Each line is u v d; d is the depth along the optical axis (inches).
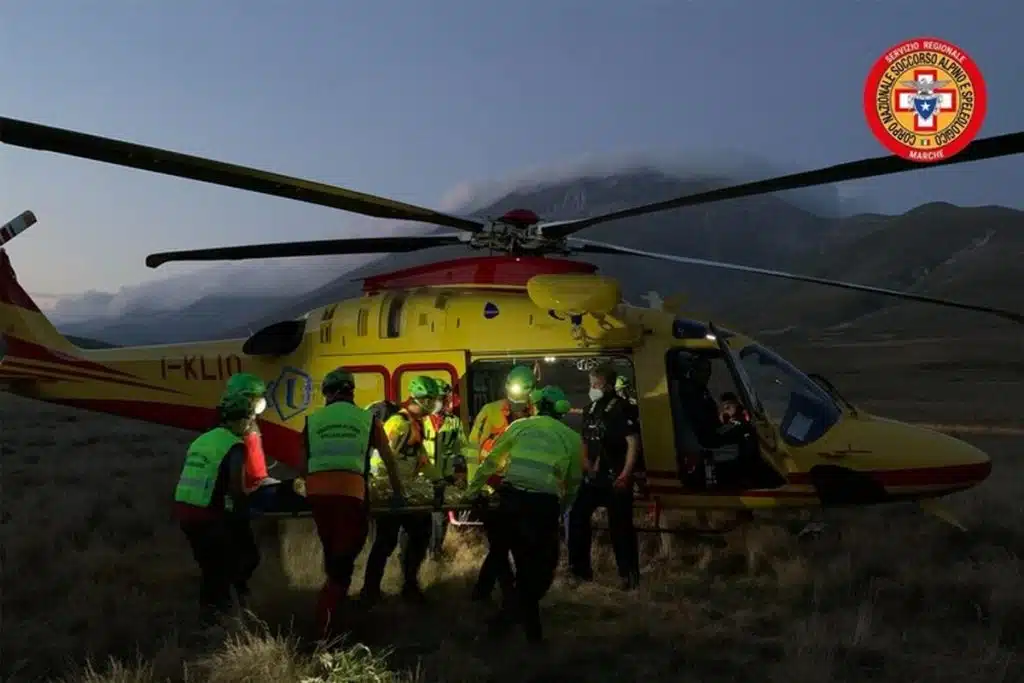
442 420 263.1
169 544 323.3
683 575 282.5
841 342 4963.1
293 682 175.8
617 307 312.7
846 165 202.4
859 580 265.3
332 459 207.8
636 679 191.0
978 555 294.8
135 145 189.0
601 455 271.1
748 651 210.4
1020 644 209.6
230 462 219.5
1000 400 1814.7
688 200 249.9
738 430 301.3
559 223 307.0
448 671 189.0
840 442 291.9
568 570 282.5
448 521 319.9
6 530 325.1
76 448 687.1
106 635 210.8
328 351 333.7
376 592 241.9
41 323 390.9
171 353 370.9
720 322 318.0
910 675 189.8
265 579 265.7
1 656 196.5
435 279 334.0
